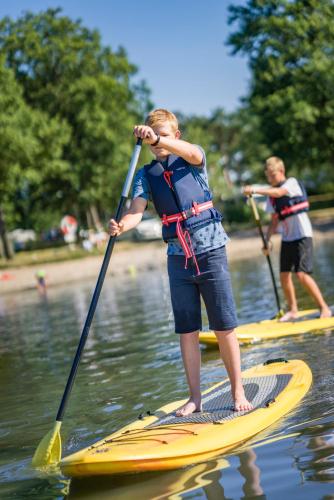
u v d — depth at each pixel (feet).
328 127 102.17
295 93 99.86
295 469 9.60
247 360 18.21
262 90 105.09
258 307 29.37
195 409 12.88
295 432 11.19
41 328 34.88
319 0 100.12
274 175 23.26
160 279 57.67
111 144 125.18
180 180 13.03
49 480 10.81
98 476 10.59
